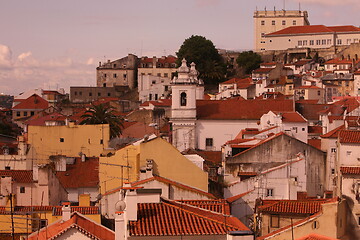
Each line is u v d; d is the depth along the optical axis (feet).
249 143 369.71
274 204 232.12
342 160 270.87
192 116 555.28
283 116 481.46
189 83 556.10
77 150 446.19
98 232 196.65
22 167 399.44
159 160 253.85
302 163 306.76
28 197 278.05
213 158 405.39
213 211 202.39
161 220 169.17
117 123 534.78
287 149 329.93
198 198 233.35
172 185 233.14
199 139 555.69
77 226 189.47
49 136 446.60
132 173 276.00
